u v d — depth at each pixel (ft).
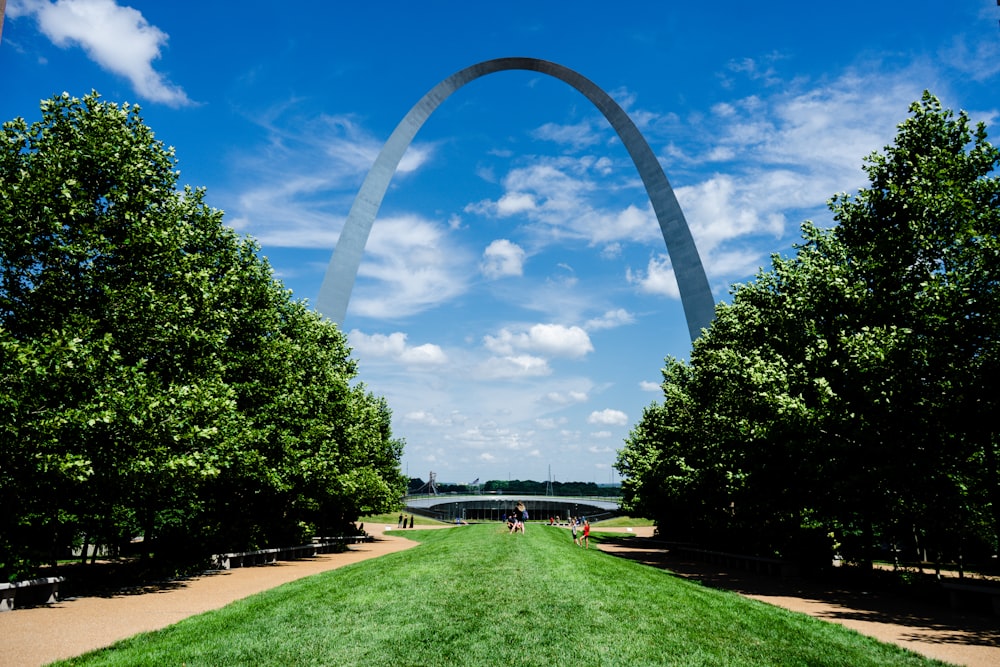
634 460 144.66
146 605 52.26
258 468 80.12
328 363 108.68
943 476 62.75
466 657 32.78
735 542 107.96
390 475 190.90
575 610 42.75
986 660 36.19
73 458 45.96
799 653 34.99
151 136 63.87
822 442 64.54
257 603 47.78
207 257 75.82
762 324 84.64
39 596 52.70
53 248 50.57
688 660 32.83
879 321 67.05
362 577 58.65
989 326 54.24
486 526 187.01
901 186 68.95
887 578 70.64
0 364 43.98
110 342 50.42
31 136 55.62
